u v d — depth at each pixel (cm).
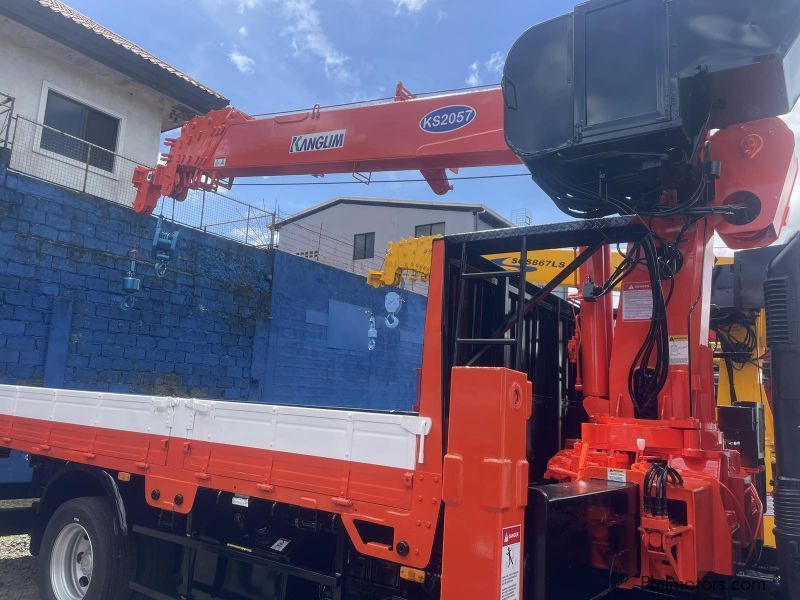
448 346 355
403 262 930
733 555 380
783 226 480
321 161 704
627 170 406
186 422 457
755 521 438
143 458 482
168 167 830
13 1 1209
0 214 1015
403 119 657
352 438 362
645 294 459
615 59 387
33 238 1055
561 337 532
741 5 358
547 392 495
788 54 358
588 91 393
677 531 336
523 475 295
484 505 282
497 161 628
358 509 351
